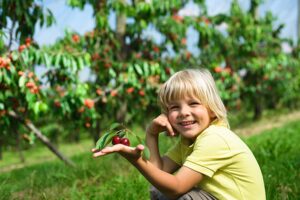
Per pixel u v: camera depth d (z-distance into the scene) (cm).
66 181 479
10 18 533
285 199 344
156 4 711
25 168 774
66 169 551
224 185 231
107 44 733
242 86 1157
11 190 443
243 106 1434
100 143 208
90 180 486
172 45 820
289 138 793
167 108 250
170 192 219
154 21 762
